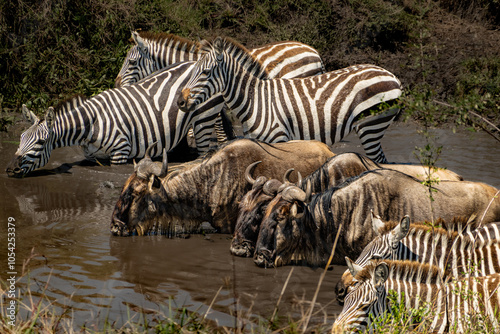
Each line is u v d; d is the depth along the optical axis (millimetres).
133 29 22359
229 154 11227
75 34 21984
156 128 15711
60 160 16156
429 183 9055
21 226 11305
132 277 9141
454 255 7715
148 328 7438
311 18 25203
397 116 14492
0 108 19609
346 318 6535
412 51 24078
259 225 10031
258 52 16672
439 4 29703
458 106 9820
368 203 9469
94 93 20031
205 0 25328
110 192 13562
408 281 7004
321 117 13930
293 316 7848
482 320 6656
